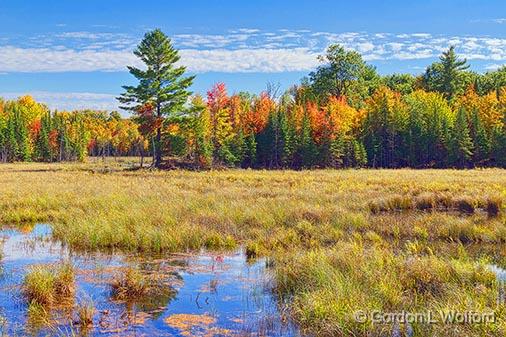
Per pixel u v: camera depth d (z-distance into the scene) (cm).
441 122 6381
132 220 1377
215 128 5812
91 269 960
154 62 5047
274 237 1215
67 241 1216
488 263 950
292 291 815
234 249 1170
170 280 891
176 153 5200
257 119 6397
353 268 837
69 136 8988
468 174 4097
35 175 3597
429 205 1775
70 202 1795
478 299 685
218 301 770
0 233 1351
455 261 888
